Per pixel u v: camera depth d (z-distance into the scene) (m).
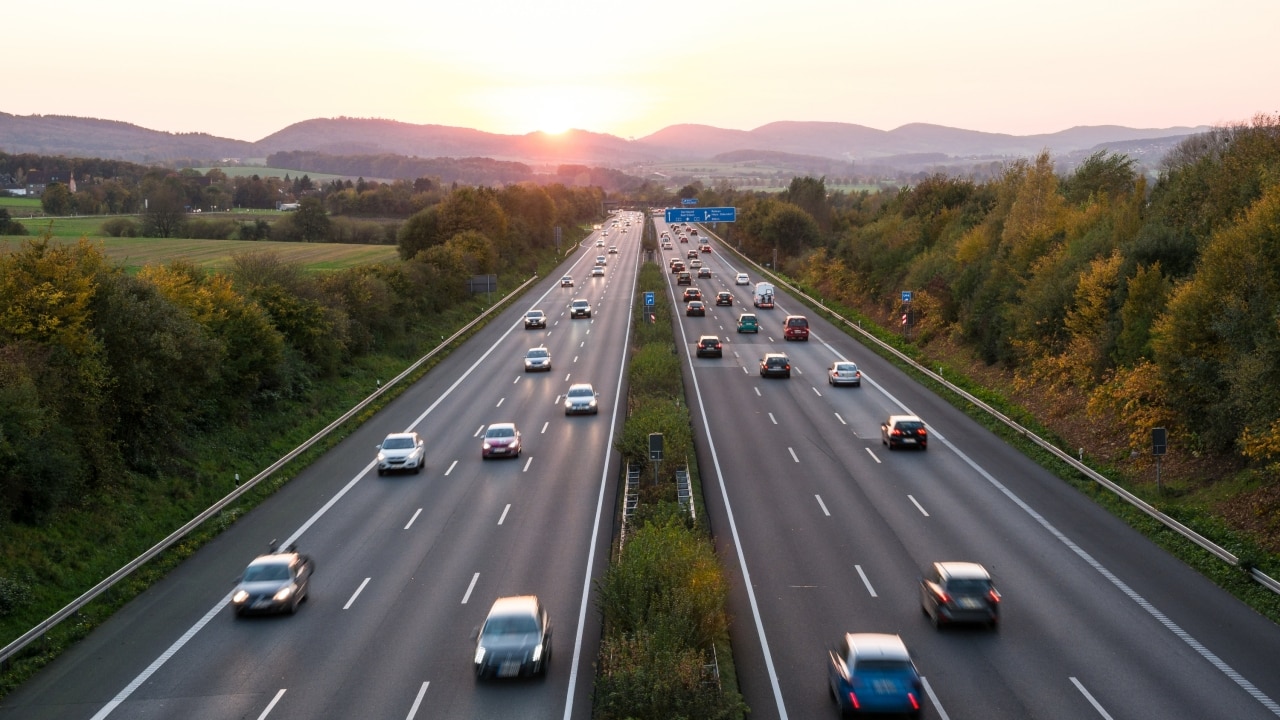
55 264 32.06
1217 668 19.61
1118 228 46.38
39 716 18.97
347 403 48.59
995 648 20.77
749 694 19.12
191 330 36.38
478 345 69.75
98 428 31.25
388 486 35.50
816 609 23.23
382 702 19.02
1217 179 43.41
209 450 37.06
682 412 40.50
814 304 88.00
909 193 105.69
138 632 23.14
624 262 141.50
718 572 22.23
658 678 17.38
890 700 17.41
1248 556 23.98
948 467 35.94
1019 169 67.44
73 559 26.58
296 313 50.94
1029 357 47.25
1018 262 54.75
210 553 28.83
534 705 18.78
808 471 35.66
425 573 26.34
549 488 34.59
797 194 156.75
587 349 67.38
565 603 23.91
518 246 124.56
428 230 107.75
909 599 23.70
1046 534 28.31
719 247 167.25
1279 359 26.19
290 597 23.73
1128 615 22.41
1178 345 32.09
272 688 19.78
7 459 26.44
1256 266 30.47
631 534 26.45
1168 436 33.31
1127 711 17.84
